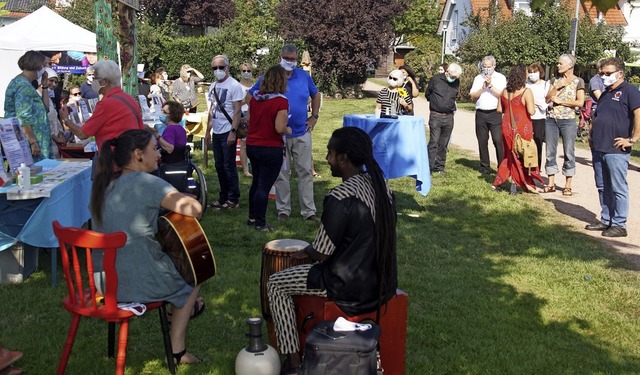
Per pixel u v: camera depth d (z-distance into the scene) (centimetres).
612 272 675
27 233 554
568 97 1006
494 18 3083
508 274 660
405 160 788
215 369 434
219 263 654
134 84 895
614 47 2770
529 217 900
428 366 455
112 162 412
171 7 3744
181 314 431
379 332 374
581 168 1307
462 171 1233
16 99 729
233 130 843
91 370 430
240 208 885
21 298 550
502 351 483
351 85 3347
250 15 3944
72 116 936
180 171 739
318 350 356
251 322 402
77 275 386
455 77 1173
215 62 851
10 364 415
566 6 2622
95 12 836
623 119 791
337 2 3136
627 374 455
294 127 791
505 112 1019
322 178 1121
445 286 616
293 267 421
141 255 399
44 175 619
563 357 478
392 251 399
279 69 725
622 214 809
